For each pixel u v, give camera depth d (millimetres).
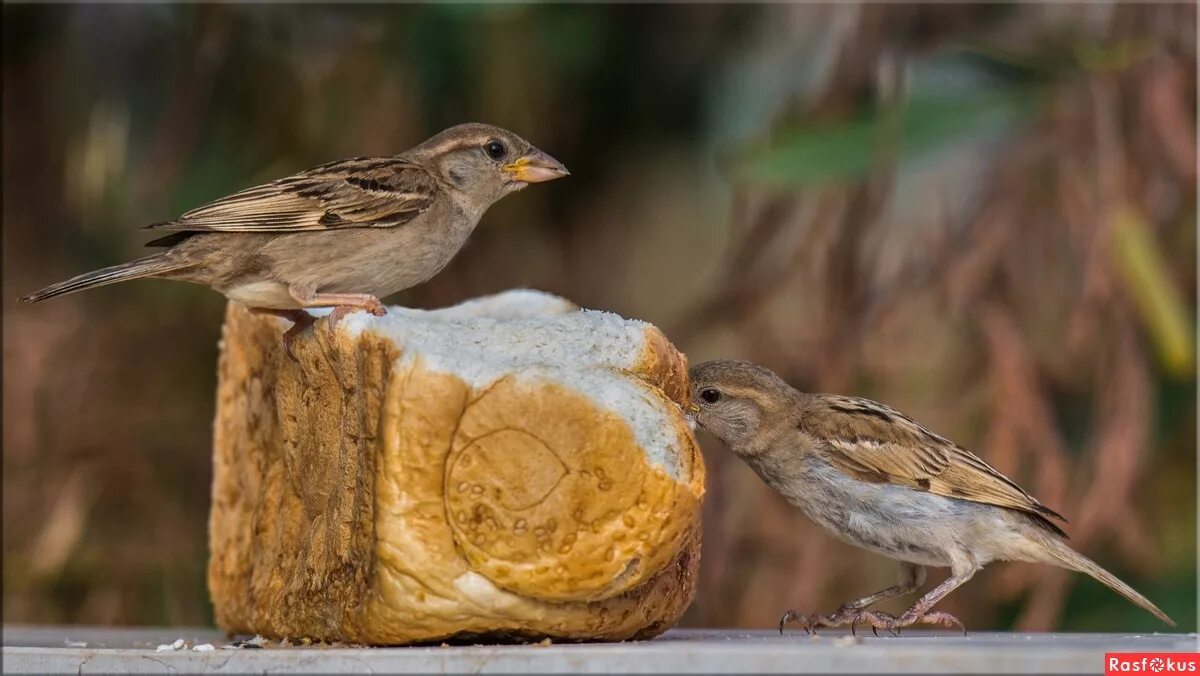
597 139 14359
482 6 12805
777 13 14328
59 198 14047
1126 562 12062
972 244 12359
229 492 9203
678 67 14344
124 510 13258
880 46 12789
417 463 6648
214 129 13758
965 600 12367
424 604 6660
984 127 12102
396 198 9094
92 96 13984
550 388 6719
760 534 12180
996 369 11820
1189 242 12508
